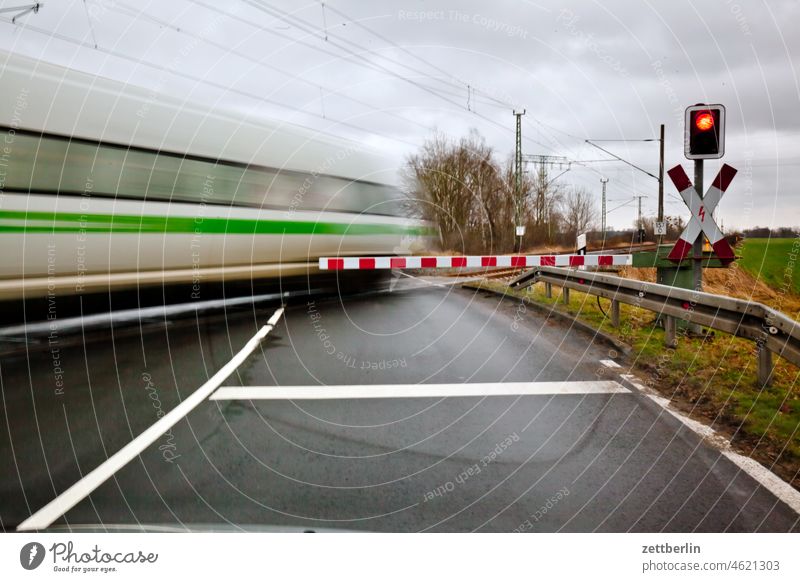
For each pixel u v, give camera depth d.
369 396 4.89
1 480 3.18
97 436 3.88
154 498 2.99
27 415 4.32
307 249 11.54
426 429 4.05
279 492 3.07
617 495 3.03
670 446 3.67
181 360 6.29
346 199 12.67
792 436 3.75
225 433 3.96
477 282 16.89
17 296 6.74
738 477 3.21
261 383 5.34
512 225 25.53
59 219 7.14
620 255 7.80
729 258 6.25
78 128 7.45
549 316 9.30
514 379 5.40
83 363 6.07
